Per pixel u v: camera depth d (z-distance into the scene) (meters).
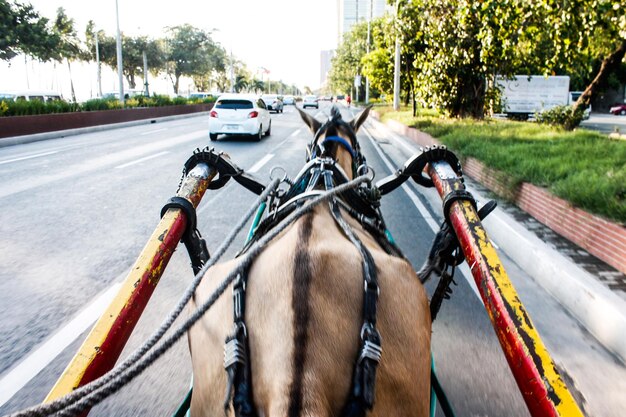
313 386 1.69
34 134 21.75
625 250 5.89
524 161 10.20
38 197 10.48
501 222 7.88
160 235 2.85
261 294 1.98
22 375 4.26
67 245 7.49
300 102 70.75
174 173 13.21
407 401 1.92
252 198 10.38
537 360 2.15
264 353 1.82
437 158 3.65
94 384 1.75
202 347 2.13
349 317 1.91
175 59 92.88
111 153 17.19
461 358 4.61
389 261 2.27
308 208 2.21
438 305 3.46
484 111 26.31
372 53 40.38
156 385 4.14
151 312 5.41
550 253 6.38
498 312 2.41
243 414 1.74
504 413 3.89
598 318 5.03
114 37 82.44
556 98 38.06
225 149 18.61
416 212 9.64
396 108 36.44
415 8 20.81
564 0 11.83
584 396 4.12
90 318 5.25
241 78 120.88
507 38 13.84
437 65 23.11
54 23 69.69
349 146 3.85
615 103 59.03
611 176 8.04
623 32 12.22
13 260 6.87
